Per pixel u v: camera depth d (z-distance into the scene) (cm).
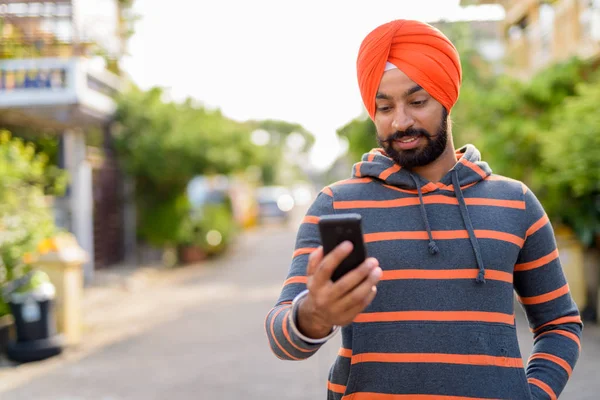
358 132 1117
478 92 877
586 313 700
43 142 1132
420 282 137
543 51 1070
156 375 561
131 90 1355
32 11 989
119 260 1432
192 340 699
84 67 1018
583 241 704
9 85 959
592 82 825
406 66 139
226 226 1656
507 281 141
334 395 145
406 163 144
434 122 142
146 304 963
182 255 1523
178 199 1488
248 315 834
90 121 1154
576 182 670
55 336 651
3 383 553
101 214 1319
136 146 1326
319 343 118
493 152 821
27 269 681
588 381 489
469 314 136
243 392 502
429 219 142
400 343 135
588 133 656
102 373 574
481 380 133
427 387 133
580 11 930
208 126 1416
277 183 5028
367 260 106
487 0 1190
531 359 151
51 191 1085
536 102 828
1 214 691
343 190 149
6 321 667
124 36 1113
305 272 140
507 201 147
